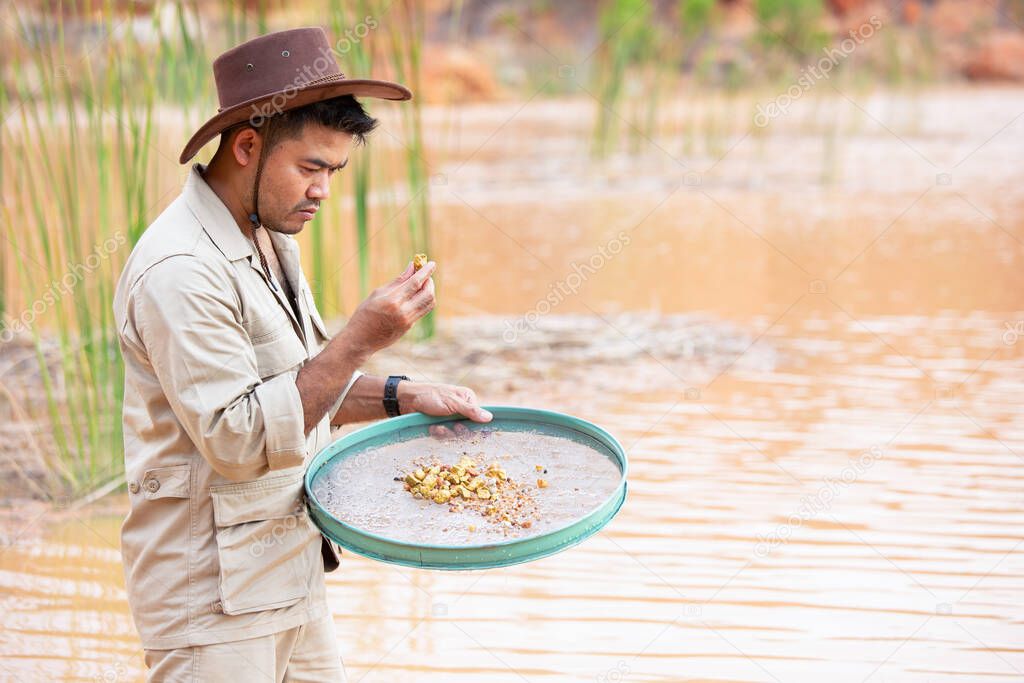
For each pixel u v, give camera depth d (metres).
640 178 9.57
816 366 5.14
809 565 3.44
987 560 3.43
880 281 6.46
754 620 3.14
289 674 2.13
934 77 14.28
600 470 2.17
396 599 3.34
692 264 6.94
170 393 1.84
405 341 5.47
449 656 3.00
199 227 1.91
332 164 1.95
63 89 4.29
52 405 4.05
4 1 6.60
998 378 4.92
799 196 8.77
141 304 1.85
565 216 8.26
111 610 3.26
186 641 1.94
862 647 2.99
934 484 3.94
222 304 1.88
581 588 3.35
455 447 2.32
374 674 2.91
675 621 3.15
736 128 11.46
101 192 4.23
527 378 5.00
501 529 1.93
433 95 13.24
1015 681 2.82
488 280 6.66
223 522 1.94
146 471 1.96
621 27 12.70
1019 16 15.46
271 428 1.84
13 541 3.65
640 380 4.97
